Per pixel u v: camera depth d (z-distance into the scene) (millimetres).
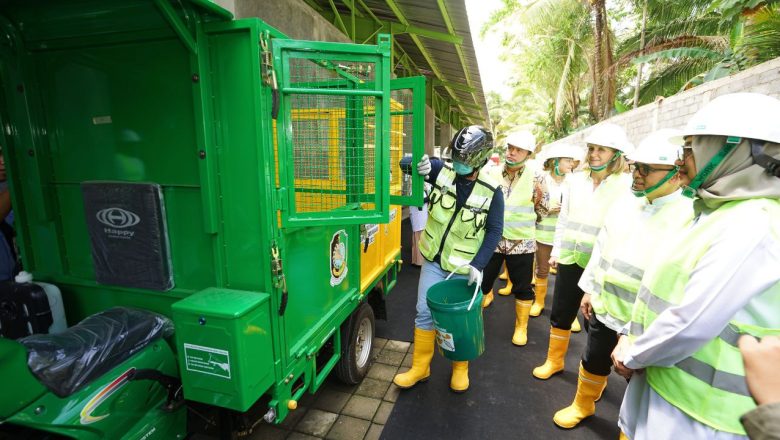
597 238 2428
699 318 1125
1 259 2201
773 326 1101
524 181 3514
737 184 1133
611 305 2123
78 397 1397
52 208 1949
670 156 1776
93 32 1651
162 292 1864
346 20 6312
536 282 4348
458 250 2574
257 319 1622
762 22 6219
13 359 1278
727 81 4684
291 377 1945
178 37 1525
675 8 10211
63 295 2066
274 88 1601
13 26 1696
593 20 13594
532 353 3525
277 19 3779
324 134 2152
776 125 1059
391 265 3885
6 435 1312
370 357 3139
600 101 13219
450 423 2547
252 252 1692
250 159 1609
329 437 2389
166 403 1727
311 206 2201
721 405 1150
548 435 2463
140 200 1731
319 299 2281
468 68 8922
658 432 1310
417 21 6164
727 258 1095
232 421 1745
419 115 2258
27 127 1841
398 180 3465
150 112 1688
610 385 3012
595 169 2701
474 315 2373
